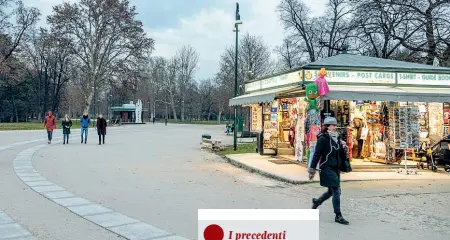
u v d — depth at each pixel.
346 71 12.25
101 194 8.48
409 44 24.91
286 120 16.34
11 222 6.21
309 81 12.05
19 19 48.84
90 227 6.00
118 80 52.34
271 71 57.59
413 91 12.04
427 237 5.70
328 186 6.46
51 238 5.43
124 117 81.00
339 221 6.42
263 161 14.47
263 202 7.96
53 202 7.67
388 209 7.52
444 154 12.34
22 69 53.12
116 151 18.83
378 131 14.05
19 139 25.55
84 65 53.41
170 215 6.75
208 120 102.25
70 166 12.94
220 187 9.68
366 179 10.86
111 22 51.06
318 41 39.22
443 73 12.94
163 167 13.32
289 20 41.38
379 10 24.34
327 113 12.20
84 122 23.42
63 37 49.31
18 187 9.16
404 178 11.09
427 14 22.70
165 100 100.69
